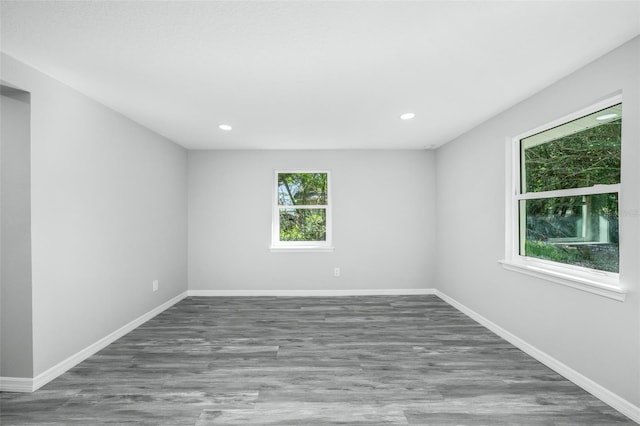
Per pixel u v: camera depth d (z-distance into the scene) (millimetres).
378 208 4918
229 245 4871
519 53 2012
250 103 2889
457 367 2551
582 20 1660
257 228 4879
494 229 3303
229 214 4867
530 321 2764
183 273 4691
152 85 2486
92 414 1950
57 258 2416
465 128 3740
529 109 2748
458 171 4117
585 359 2197
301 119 3369
